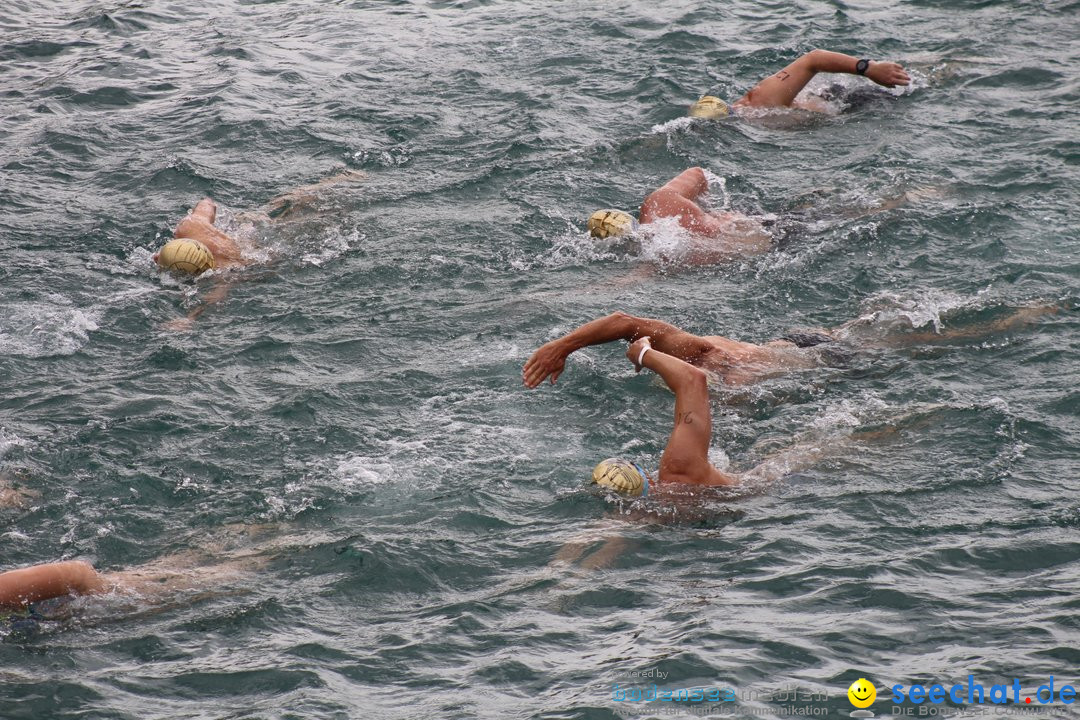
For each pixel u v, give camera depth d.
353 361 30.81
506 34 59.88
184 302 34.69
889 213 37.97
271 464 25.78
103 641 19.70
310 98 52.06
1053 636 18.62
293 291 35.25
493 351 30.95
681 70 52.81
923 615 19.45
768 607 19.95
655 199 38.22
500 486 24.75
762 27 58.25
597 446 26.41
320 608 20.70
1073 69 50.91
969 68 51.44
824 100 49.06
